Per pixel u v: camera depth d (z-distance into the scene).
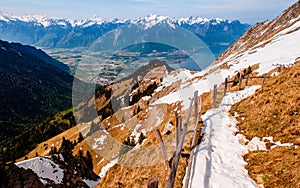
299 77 16.14
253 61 37.56
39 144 123.81
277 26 81.31
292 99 14.38
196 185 9.50
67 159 57.84
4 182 51.62
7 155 122.50
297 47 36.75
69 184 48.34
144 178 12.32
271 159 10.80
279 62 30.75
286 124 13.07
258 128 13.73
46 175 54.16
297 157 10.25
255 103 16.59
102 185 16.27
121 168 15.70
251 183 9.59
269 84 18.09
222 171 10.34
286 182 9.16
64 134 108.50
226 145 12.48
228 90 23.84
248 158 11.49
